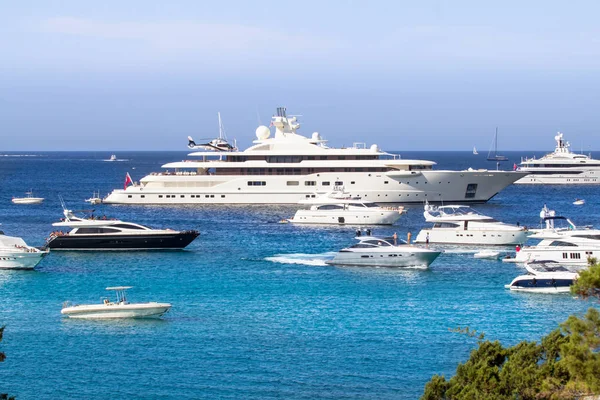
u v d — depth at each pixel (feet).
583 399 195.42
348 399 254.47
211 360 288.30
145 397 255.91
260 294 390.42
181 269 461.37
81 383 266.98
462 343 309.01
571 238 476.13
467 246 565.53
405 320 341.00
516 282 398.01
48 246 524.93
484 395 204.13
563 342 213.87
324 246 562.66
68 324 331.77
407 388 263.90
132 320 338.34
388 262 465.06
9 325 329.93
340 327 329.93
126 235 528.63
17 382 267.59
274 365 283.59
